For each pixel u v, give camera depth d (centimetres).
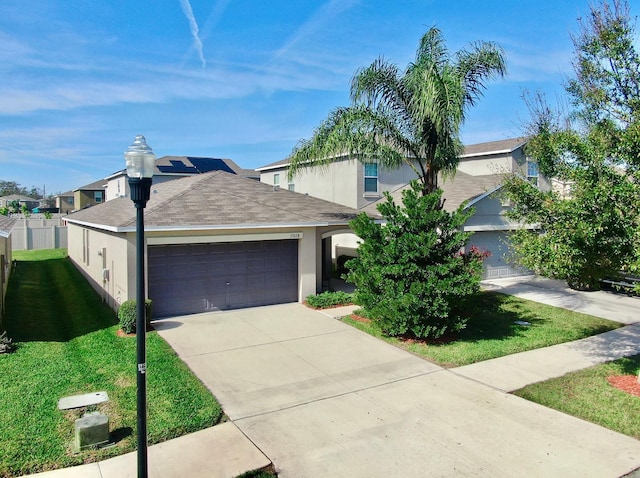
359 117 1387
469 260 1103
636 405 732
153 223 1167
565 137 820
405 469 551
